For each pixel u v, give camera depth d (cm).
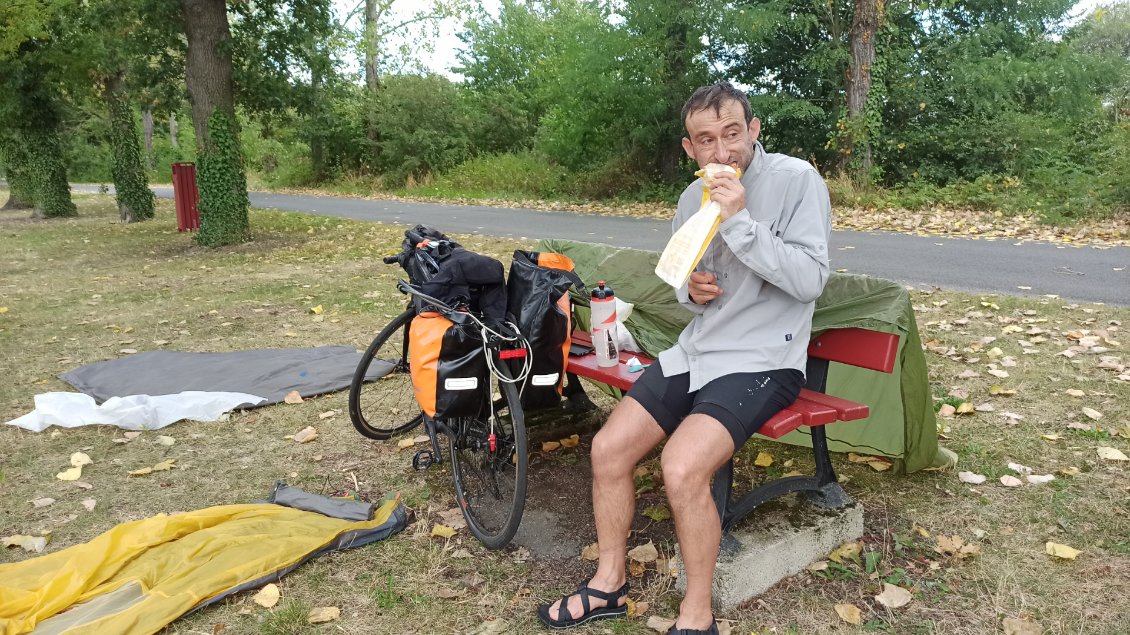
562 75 2020
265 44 1332
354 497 346
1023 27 1755
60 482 366
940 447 341
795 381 249
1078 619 240
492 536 293
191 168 1498
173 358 552
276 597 263
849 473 346
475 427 327
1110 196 1144
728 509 269
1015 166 1396
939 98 1612
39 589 261
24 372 540
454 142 2836
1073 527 291
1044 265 783
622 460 246
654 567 280
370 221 1555
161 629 248
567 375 405
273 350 566
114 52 1343
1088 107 1630
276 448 402
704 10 1675
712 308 257
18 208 2123
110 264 1091
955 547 279
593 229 1303
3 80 1706
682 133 1834
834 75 1636
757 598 258
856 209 1341
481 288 321
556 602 252
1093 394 417
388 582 273
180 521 300
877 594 258
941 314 597
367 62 3081
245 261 1072
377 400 468
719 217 229
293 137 2992
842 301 288
